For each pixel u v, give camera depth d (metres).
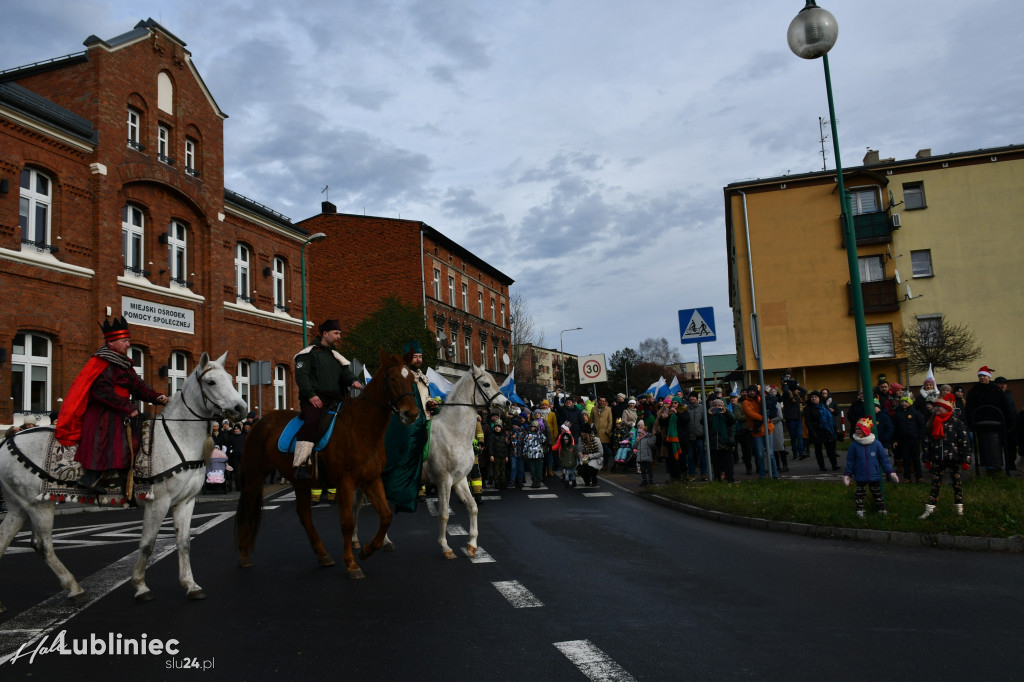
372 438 7.59
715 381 37.41
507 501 15.14
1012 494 11.16
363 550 7.88
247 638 5.37
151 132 24.22
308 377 7.97
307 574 7.76
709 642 5.05
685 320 15.64
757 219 37.44
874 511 10.52
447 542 9.84
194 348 26.03
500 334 61.84
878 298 35.97
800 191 37.19
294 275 33.12
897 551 8.61
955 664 4.54
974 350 33.91
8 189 19.12
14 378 19.33
